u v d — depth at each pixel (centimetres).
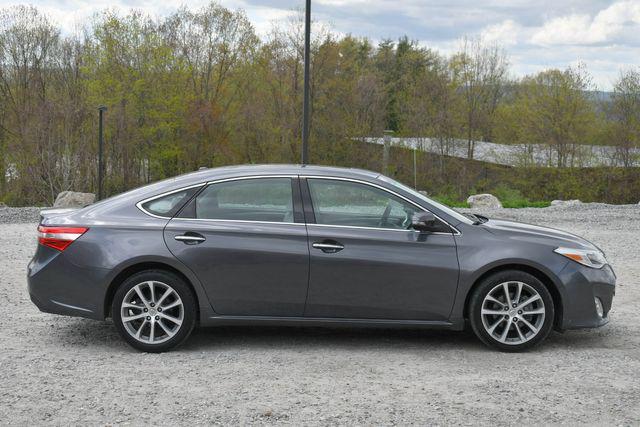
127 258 584
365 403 464
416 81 4994
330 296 591
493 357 584
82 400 467
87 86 4112
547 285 609
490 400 472
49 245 597
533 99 4234
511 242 599
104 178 4153
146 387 496
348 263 587
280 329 680
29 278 600
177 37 4356
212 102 4391
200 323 595
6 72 4431
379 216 602
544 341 640
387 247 590
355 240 589
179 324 590
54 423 425
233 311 593
